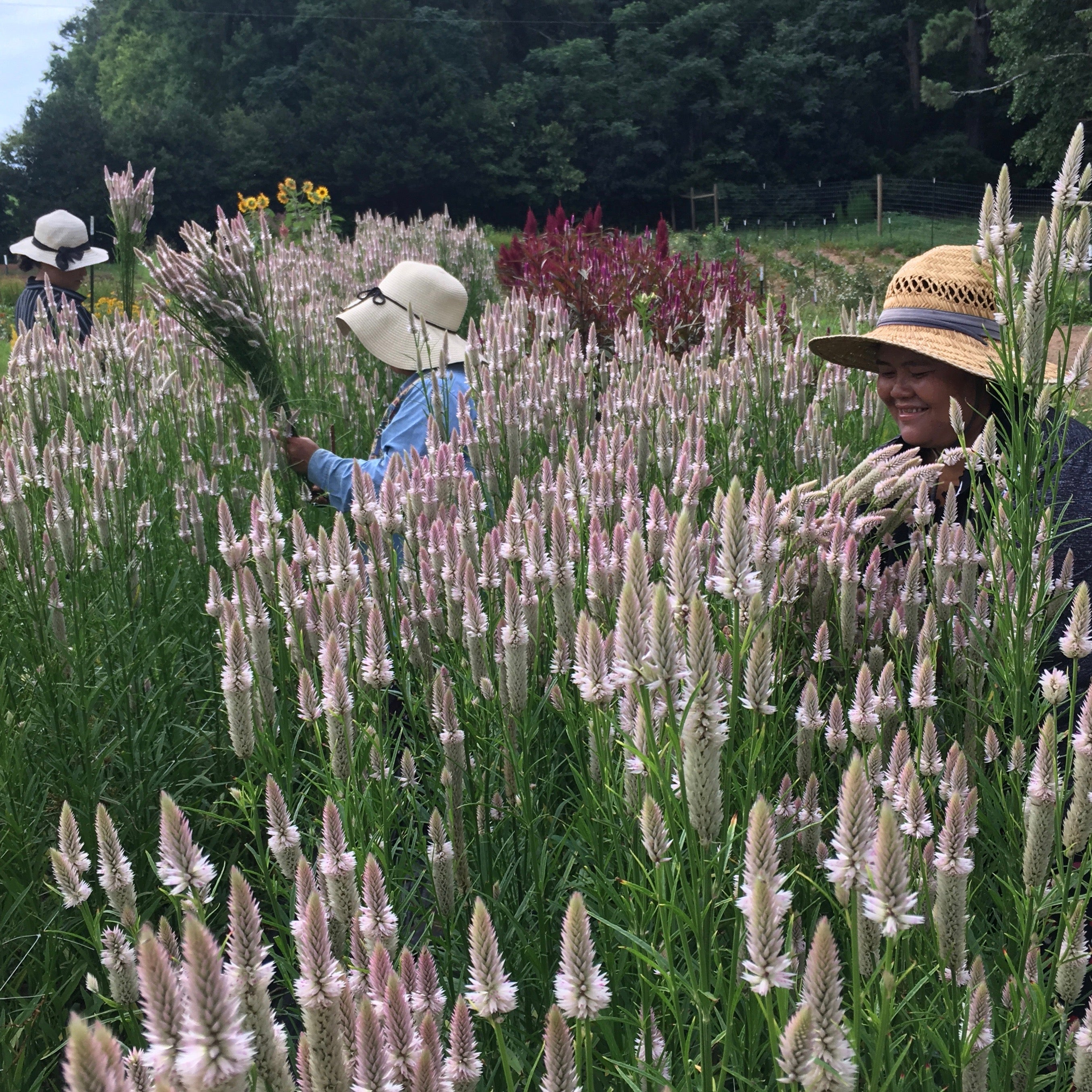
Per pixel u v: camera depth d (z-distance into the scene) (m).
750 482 4.46
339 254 12.20
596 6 68.94
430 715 2.93
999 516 2.37
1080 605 2.12
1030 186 34.50
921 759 2.20
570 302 8.93
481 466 4.02
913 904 1.41
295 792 2.93
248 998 1.31
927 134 58.03
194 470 4.41
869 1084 1.47
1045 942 2.15
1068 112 37.38
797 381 5.11
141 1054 1.40
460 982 2.27
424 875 2.58
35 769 3.19
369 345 5.04
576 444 3.57
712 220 53.28
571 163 60.69
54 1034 2.44
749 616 1.80
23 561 3.38
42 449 4.66
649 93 58.50
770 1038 1.46
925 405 3.36
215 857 3.11
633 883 1.99
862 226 41.44
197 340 4.94
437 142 56.69
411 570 3.19
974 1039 1.61
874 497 2.98
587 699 1.98
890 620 2.69
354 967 1.68
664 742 1.85
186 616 4.00
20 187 53.09
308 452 4.65
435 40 59.78
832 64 57.50
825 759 2.58
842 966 1.98
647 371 5.48
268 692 2.52
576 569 2.92
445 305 5.11
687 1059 1.61
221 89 64.50
